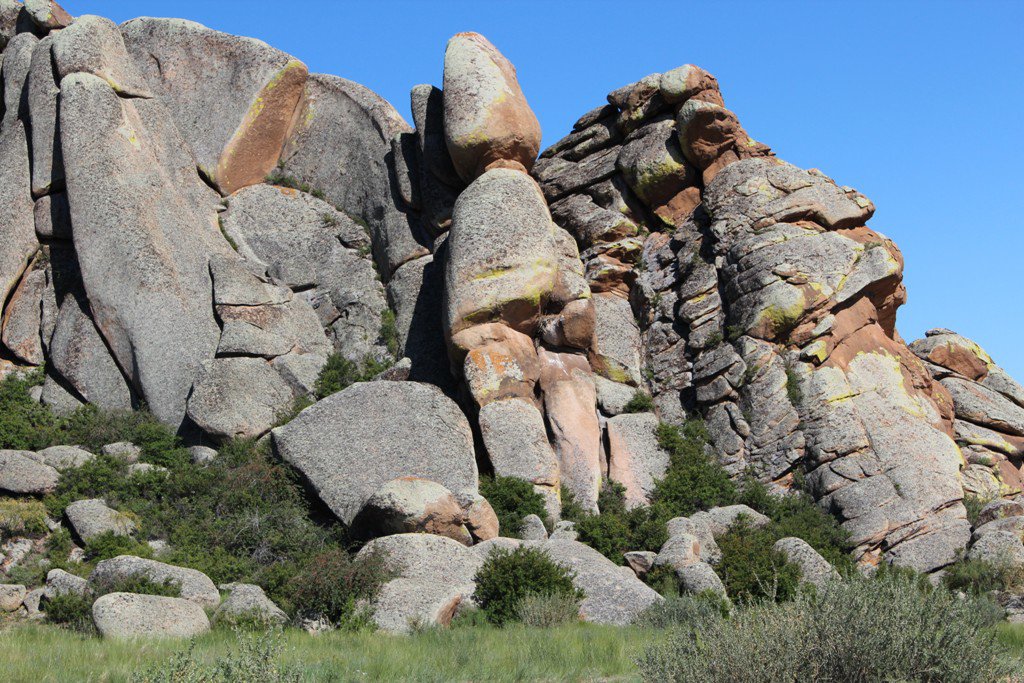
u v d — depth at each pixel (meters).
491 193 29.64
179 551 21.92
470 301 28.39
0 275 31.11
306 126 35.22
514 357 28.31
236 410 27.98
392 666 13.70
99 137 30.92
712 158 34.22
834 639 10.88
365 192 34.09
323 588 19.14
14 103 33.91
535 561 20.00
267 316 30.34
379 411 26.09
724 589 21.83
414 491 22.94
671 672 10.98
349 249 33.66
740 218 32.31
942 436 29.00
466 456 26.05
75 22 32.59
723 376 30.77
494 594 19.61
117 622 16.62
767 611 11.34
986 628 15.17
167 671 10.55
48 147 31.97
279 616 18.28
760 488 28.55
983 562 24.53
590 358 30.89
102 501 23.94
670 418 31.33
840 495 27.94
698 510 28.03
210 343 29.67
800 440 29.23
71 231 31.34
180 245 30.88
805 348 30.17
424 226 33.03
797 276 30.61
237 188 33.91
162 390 28.80
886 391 29.86
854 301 30.98
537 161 37.34
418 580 19.81
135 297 29.44
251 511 24.00
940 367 35.03
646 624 18.59
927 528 27.02
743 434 29.92
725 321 31.69
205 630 17.23
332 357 30.41
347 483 25.16
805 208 31.91
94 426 27.75
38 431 27.77
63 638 16.31
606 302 33.09
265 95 34.50
